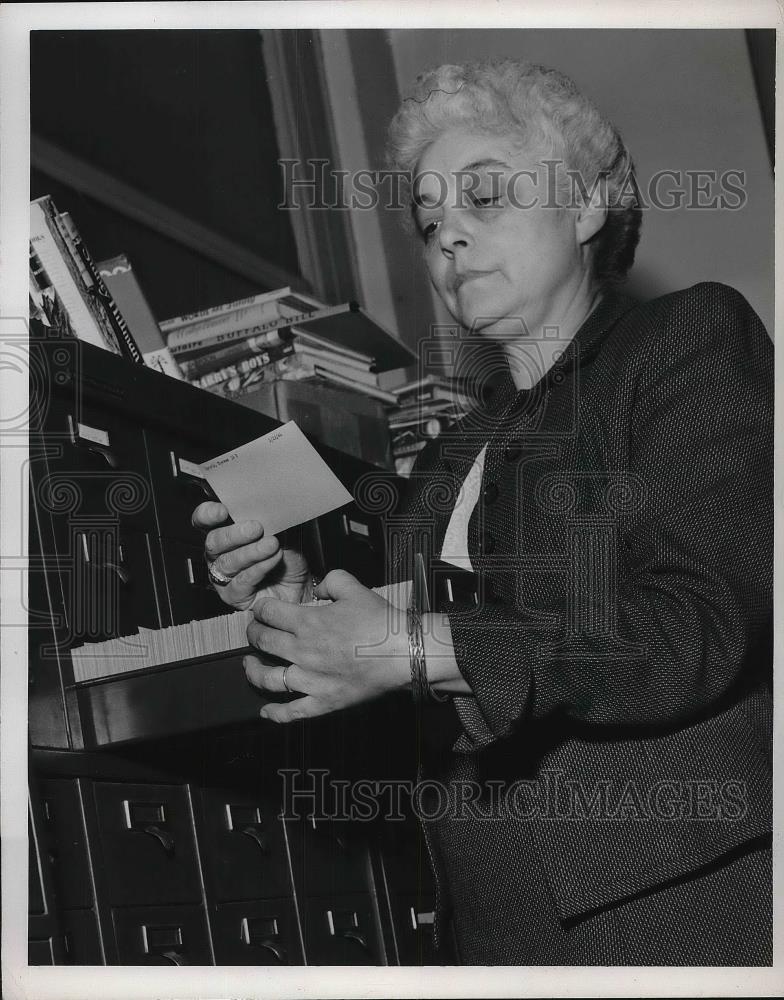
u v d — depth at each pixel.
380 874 1.75
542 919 1.20
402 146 1.59
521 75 1.56
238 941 1.47
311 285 2.69
